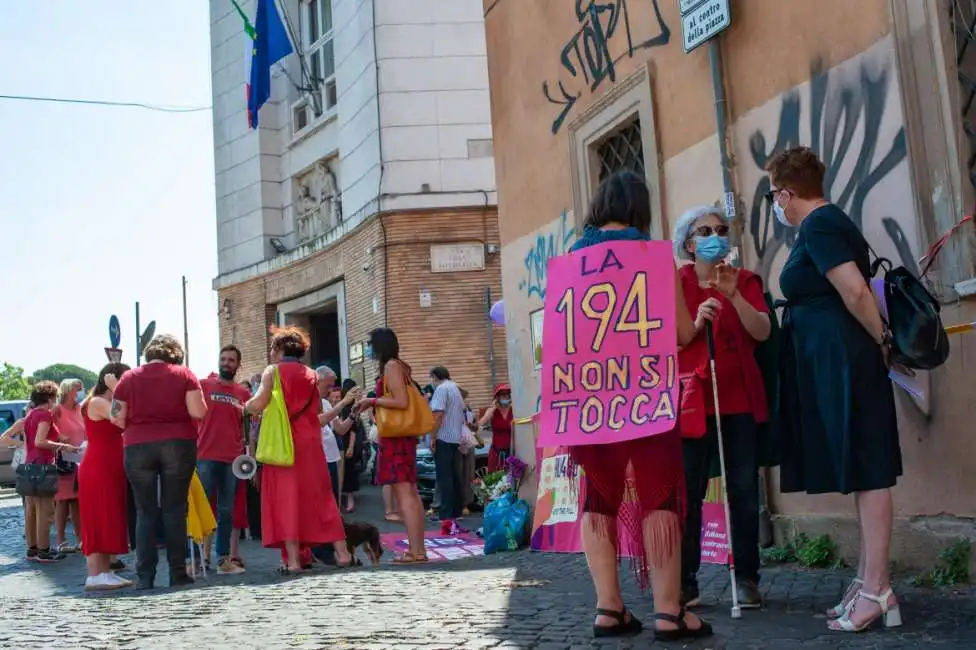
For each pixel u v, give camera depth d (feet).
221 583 24.81
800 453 15.42
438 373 39.99
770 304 16.92
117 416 25.02
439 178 70.64
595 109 29.84
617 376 13.88
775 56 22.07
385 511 48.42
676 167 25.94
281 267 83.61
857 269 14.28
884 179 19.01
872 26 19.25
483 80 71.72
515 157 35.32
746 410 16.28
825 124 20.61
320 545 28.02
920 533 18.04
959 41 17.70
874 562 14.25
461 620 16.53
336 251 77.10
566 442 13.96
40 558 37.11
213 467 28.76
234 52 89.30
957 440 17.46
